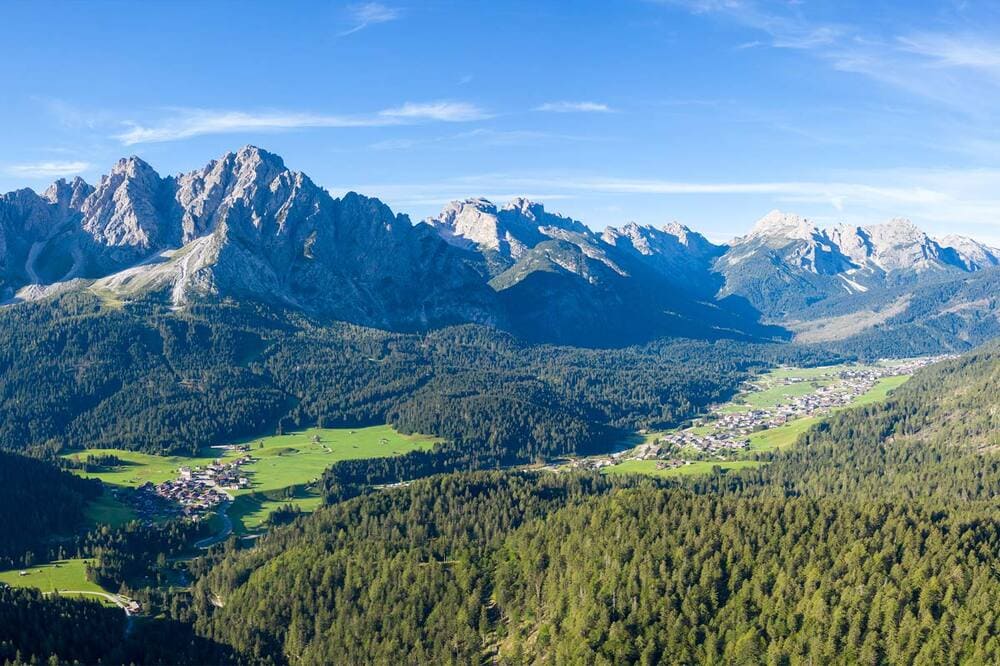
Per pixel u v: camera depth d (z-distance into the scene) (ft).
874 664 604.49
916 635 604.49
